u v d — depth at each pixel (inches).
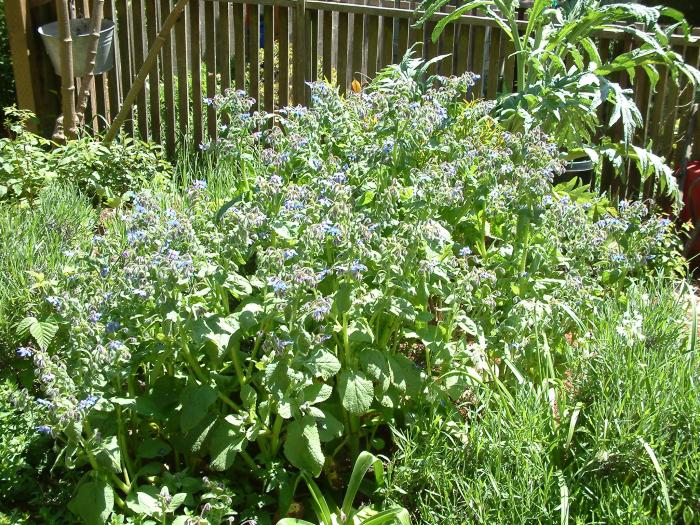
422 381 60.8
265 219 59.3
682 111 108.7
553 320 64.1
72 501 51.8
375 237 58.3
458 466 52.7
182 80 125.1
